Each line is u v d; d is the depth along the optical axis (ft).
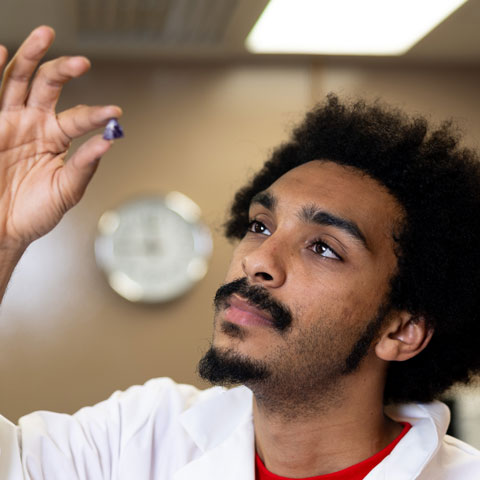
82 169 3.47
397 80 13.32
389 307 4.19
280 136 12.98
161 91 12.82
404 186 4.30
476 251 4.58
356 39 11.53
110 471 4.37
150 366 12.50
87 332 12.39
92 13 11.03
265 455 4.17
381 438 4.21
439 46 12.35
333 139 4.56
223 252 12.78
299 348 3.87
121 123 12.70
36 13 10.42
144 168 12.70
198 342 12.62
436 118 13.32
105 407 4.70
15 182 3.57
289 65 13.08
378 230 4.17
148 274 12.52
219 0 10.26
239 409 4.57
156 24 11.59
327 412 4.03
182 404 4.69
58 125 3.51
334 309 3.95
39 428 4.33
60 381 12.28
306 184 4.19
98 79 12.66
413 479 3.96
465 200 4.59
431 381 4.66
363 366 4.10
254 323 3.84
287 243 4.02
